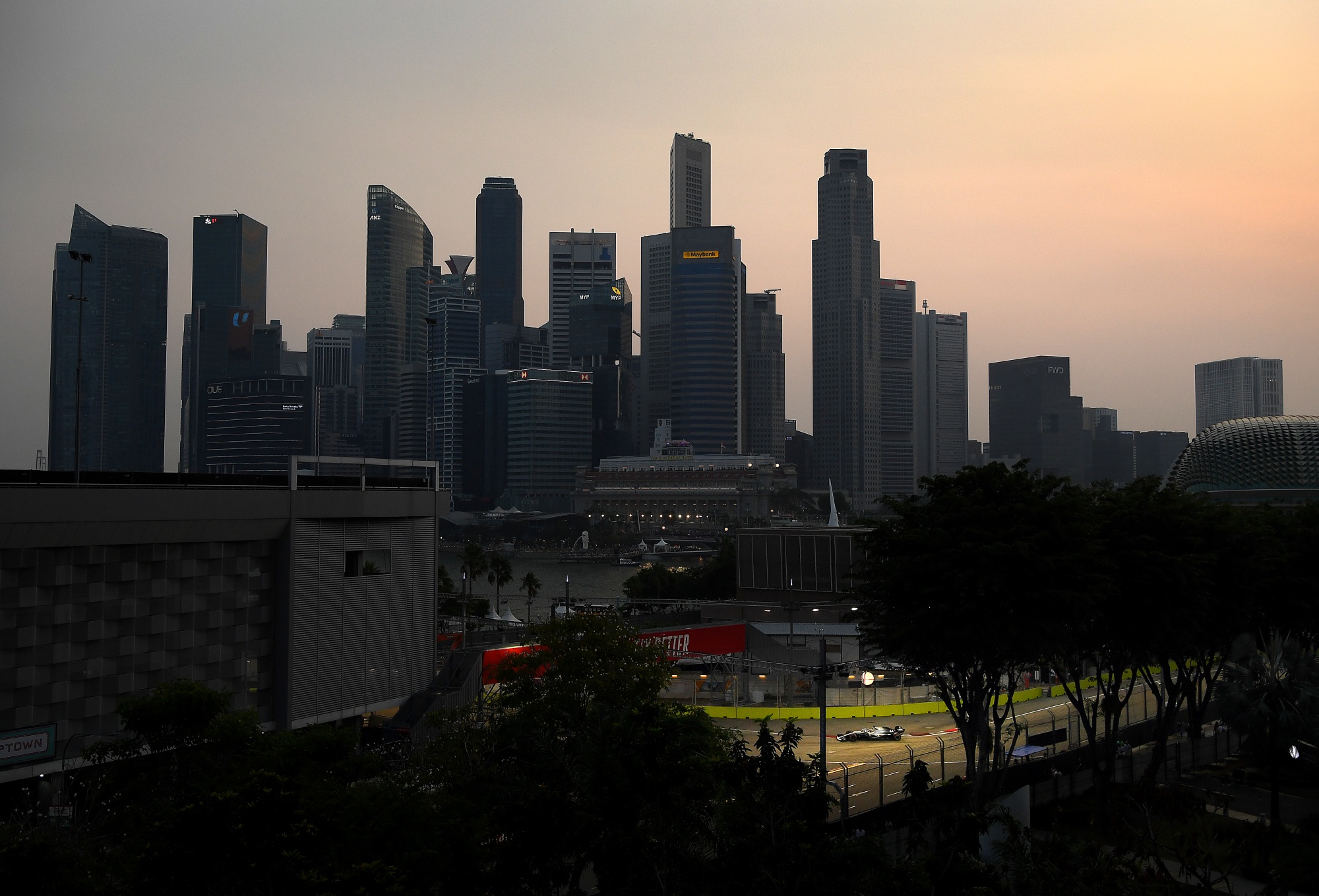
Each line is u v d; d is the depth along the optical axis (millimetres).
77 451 55844
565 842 29047
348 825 33500
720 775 30938
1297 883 44312
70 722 51938
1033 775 64688
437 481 79125
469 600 161875
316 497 65250
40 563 50906
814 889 27094
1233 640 66875
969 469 57031
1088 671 110562
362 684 69125
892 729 83812
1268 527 68750
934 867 30125
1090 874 33469
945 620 51406
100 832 37531
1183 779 67625
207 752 41750
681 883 28219
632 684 58062
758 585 132875
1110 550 59438
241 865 26828
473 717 51781
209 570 59719
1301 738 56781
